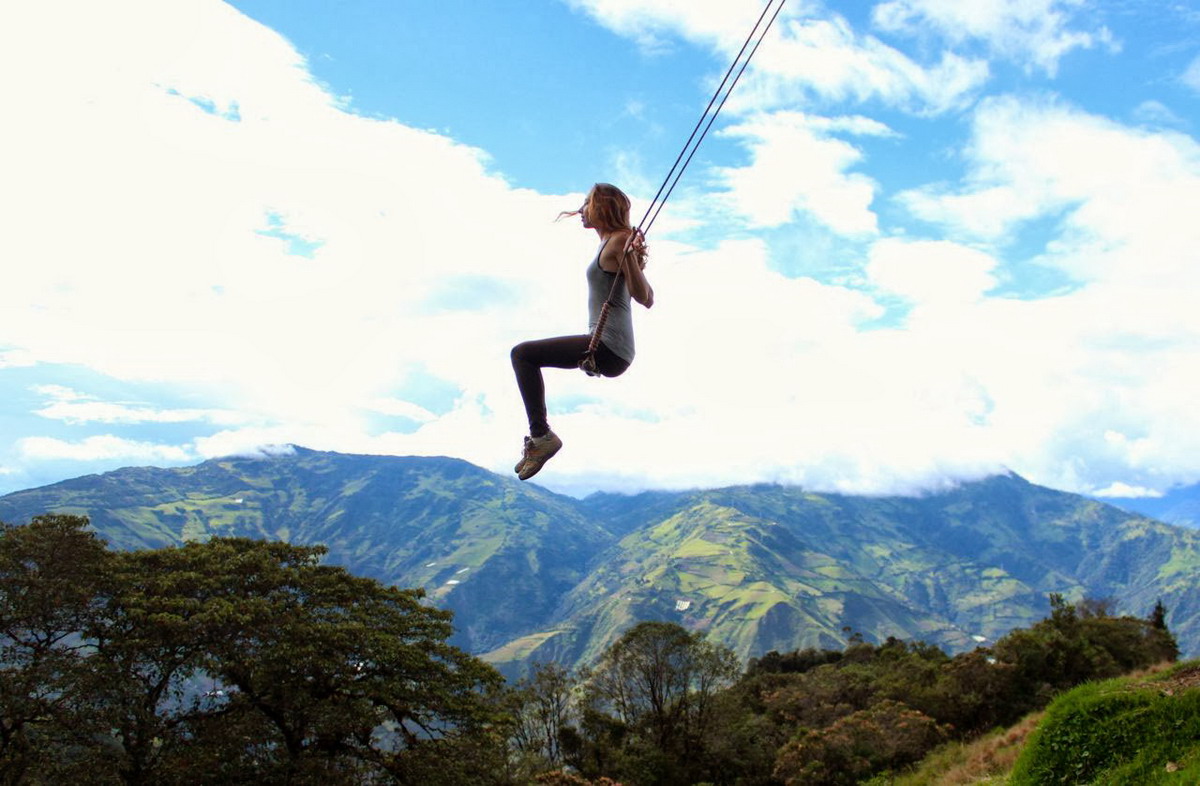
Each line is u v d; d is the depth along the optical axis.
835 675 79.94
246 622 33.44
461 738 35.84
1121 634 64.19
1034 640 56.69
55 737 27.97
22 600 30.78
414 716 36.78
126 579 34.22
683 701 68.44
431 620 42.31
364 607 40.84
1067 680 54.47
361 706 33.88
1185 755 9.60
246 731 32.06
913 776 31.05
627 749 64.06
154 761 30.91
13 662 30.66
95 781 27.81
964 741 41.78
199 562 38.81
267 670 32.75
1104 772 10.39
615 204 3.64
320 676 34.56
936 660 83.62
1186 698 10.42
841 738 46.84
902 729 46.28
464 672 38.75
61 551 33.50
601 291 3.69
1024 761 11.61
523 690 66.38
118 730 30.59
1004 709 50.97
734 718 69.00
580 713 67.69
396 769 33.94
